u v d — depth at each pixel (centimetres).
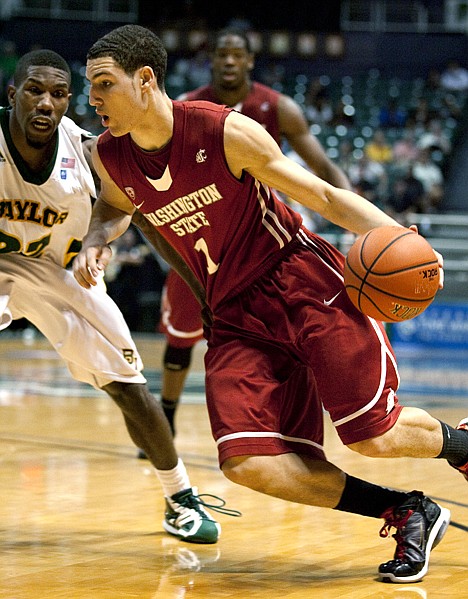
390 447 337
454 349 1689
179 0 2372
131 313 1686
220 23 2417
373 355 335
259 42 2412
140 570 357
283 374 355
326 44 2422
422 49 2430
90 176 397
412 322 1719
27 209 393
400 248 323
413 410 346
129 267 1669
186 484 416
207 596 322
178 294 578
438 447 347
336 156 2127
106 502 480
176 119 330
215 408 344
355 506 349
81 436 695
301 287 347
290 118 595
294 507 473
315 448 351
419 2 2438
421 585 337
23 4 2372
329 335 336
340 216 341
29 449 635
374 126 2231
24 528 422
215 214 341
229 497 495
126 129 327
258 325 350
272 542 403
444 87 2372
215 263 352
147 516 451
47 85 365
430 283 325
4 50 2255
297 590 330
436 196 2034
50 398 922
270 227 347
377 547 394
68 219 402
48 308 416
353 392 332
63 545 394
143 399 414
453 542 402
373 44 2430
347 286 332
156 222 354
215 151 329
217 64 590
